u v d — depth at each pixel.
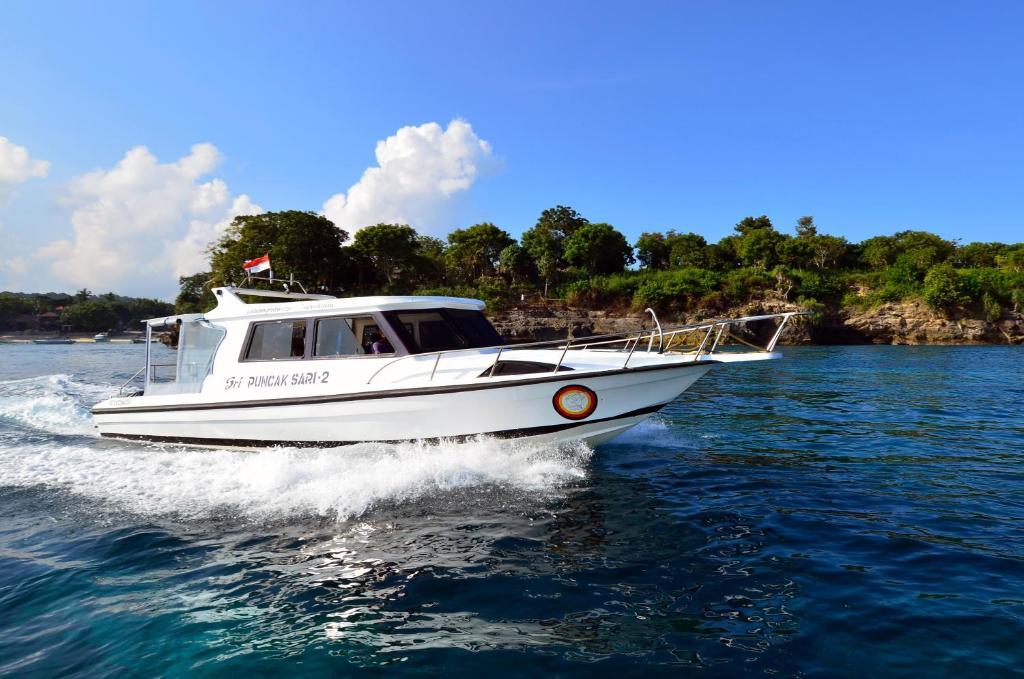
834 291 64.69
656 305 63.31
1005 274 62.00
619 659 3.01
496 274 83.31
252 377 7.72
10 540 4.75
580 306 68.56
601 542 4.64
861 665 2.94
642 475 6.61
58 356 39.72
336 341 7.45
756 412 12.02
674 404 13.34
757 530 4.93
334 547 4.56
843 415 11.56
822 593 3.76
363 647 3.14
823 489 6.15
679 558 4.33
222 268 50.41
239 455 7.52
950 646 3.11
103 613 3.54
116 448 8.05
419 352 7.26
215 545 4.62
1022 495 5.98
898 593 3.75
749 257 79.19
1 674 2.92
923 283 61.88
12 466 7.04
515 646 3.14
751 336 58.06
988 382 18.27
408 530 4.90
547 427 6.72
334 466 6.66
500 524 5.04
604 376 6.53
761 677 2.85
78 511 5.45
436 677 2.85
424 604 3.63
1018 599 3.65
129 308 157.25
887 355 36.16
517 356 7.16
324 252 54.62
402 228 63.53
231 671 2.93
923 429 9.93
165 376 8.60
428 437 6.85
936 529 4.96
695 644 3.15
